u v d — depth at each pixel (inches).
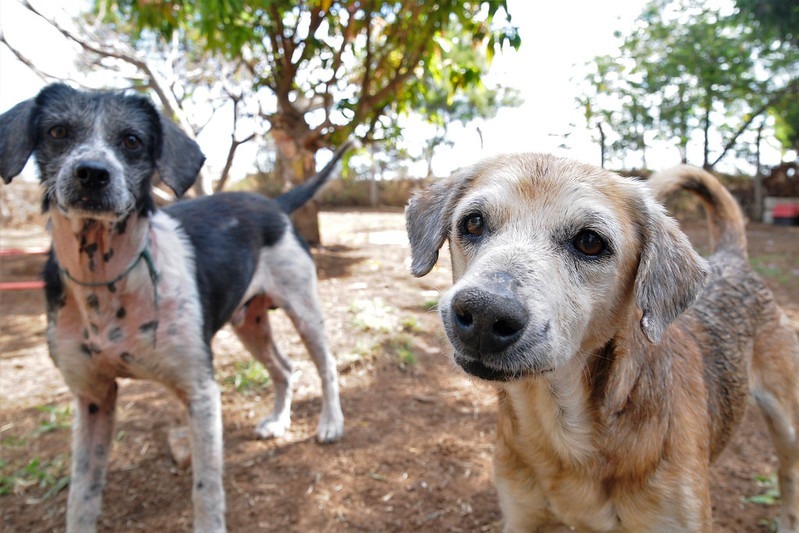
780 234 103.1
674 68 120.5
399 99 60.1
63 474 23.9
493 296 11.5
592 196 13.7
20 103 19.6
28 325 42.7
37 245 88.3
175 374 19.7
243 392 31.2
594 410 14.3
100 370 19.4
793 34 100.3
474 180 15.8
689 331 17.4
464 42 66.2
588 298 13.3
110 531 20.7
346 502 22.1
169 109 48.4
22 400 30.4
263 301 27.2
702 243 82.8
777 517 20.6
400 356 34.5
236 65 63.7
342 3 52.3
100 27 54.6
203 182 49.3
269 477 23.7
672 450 14.0
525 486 16.0
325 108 58.5
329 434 26.2
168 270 20.1
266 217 26.8
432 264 16.6
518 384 15.1
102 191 17.3
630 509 14.2
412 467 24.2
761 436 26.4
